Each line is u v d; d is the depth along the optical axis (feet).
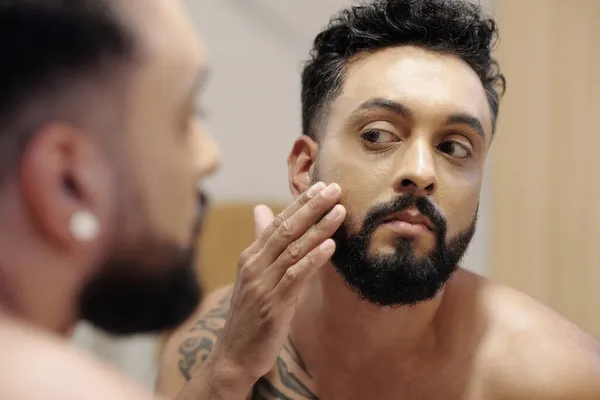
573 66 4.16
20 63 1.21
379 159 2.32
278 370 2.66
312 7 4.57
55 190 1.23
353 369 2.62
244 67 4.66
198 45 1.45
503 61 4.24
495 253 4.37
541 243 4.30
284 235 2.22
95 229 1.28
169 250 1.41
